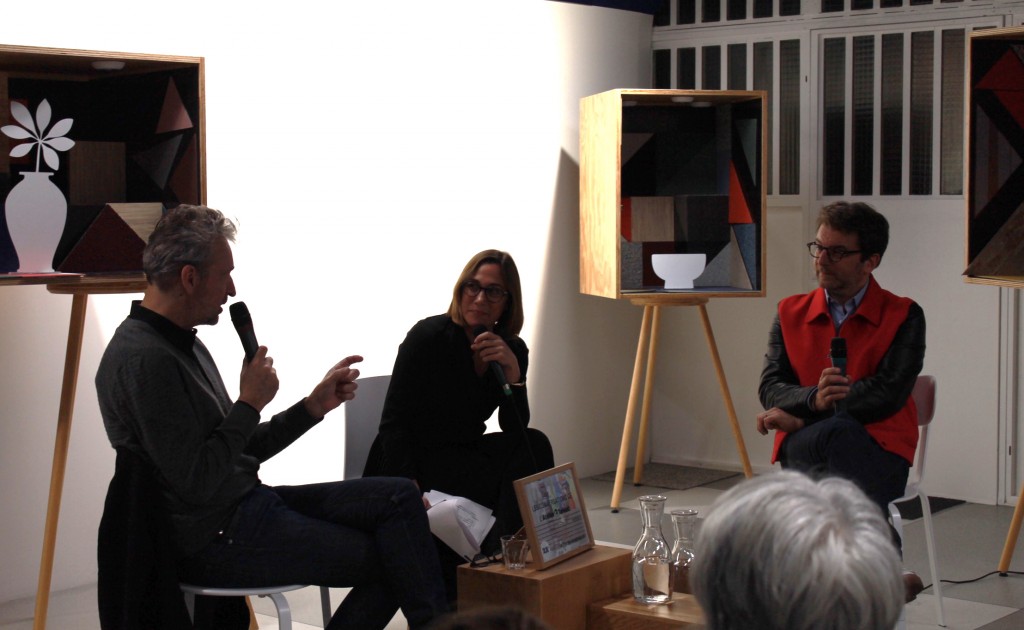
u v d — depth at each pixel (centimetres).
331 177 486
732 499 111
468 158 546
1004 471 549
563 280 603
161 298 276
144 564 254
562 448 609
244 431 269
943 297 558
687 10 631
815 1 586
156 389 259
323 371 487
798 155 596
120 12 415
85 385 419
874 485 312
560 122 595
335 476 496
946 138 556
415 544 280
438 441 364
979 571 447
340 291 492
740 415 627
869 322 341
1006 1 534
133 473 257
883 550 105
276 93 464
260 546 271
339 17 486
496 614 95
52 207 348
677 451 654
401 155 515
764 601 105
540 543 297
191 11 435
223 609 287
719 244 570
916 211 562
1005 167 440
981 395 552
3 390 398
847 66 579
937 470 567
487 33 552
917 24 559
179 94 367
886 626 105
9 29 387
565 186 600
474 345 350
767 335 613
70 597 409
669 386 652
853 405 326
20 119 346
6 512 400
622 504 562
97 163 382
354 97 494
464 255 547
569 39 595
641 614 287
